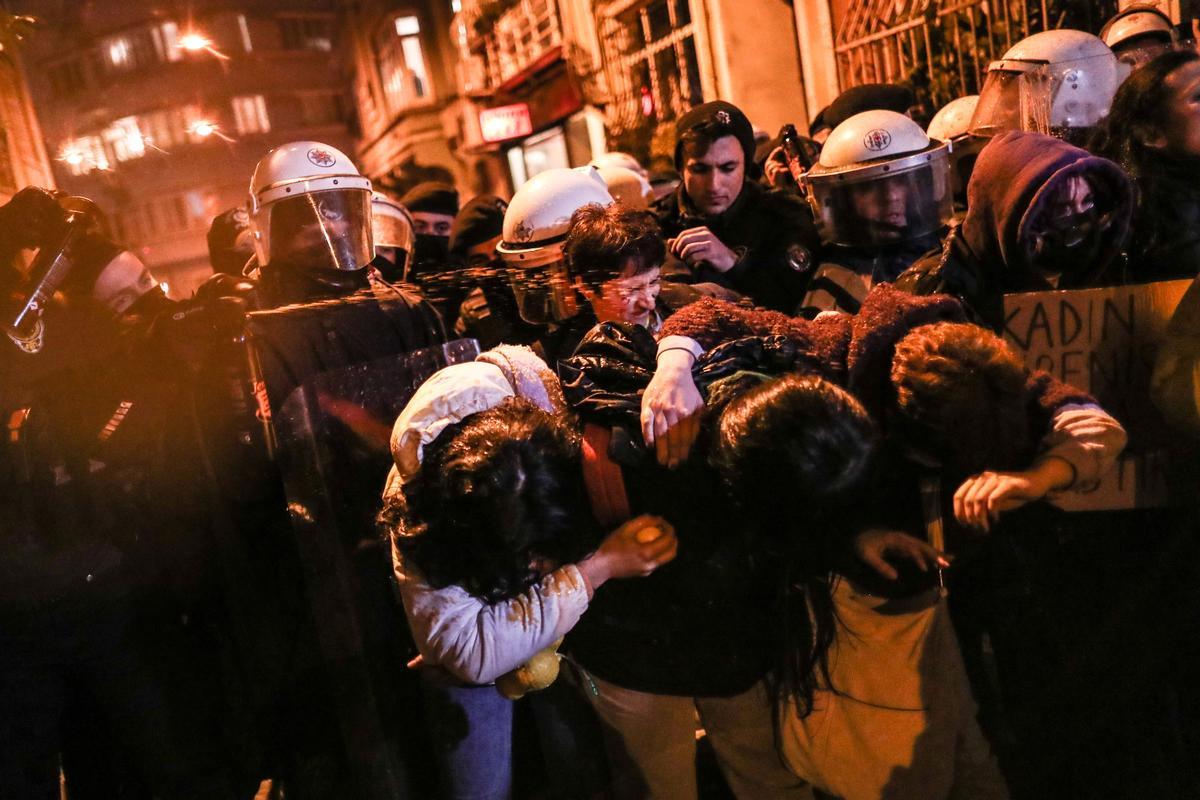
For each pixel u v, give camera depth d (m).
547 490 1.25
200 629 2.04
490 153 7.74
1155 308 1.67
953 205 2.27
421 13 6.31
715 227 2.62
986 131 2.20
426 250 3.59
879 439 1.21
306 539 1.61
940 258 1.83
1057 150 1.62
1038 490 1.28
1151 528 1.67
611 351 1.47
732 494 1.22
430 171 4.79
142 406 1.80
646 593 1.44
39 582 1.75
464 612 1.29
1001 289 1.78
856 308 2.06
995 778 1.58
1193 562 1.65
